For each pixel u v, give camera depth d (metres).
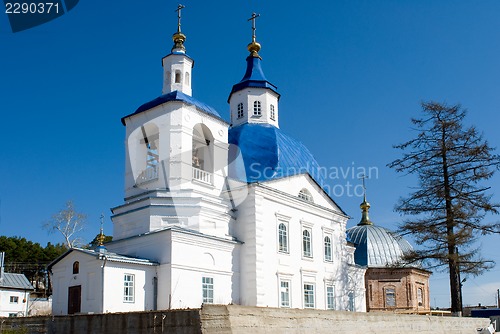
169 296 28.95
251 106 43.72
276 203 36.44
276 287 34.91
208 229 32.81
